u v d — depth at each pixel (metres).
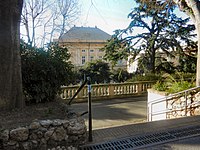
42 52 5.36
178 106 6.87
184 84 7.55
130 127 4.63
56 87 5.44
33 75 5.14
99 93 12.17
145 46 17.62
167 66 18.05
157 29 17.28
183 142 3.79
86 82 4.30
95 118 8.43
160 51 18.31
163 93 7.59
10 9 4.30
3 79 4.29
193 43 16.92
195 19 7.79
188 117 5.45
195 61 17.06
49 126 3.40
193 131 4.33
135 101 11.80
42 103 5.17
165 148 3.55
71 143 3.55
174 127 4.58
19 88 4.59
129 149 3.55
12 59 4.40
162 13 16.09
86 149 3.55
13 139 3.20
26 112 4.24
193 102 6.41
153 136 4.08
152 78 14.13
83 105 10.75
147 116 8.43
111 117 8.61
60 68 5.45
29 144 3.27
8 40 4.31
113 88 12.59
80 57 36.81
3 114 4.07
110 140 3.88
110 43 17.64
